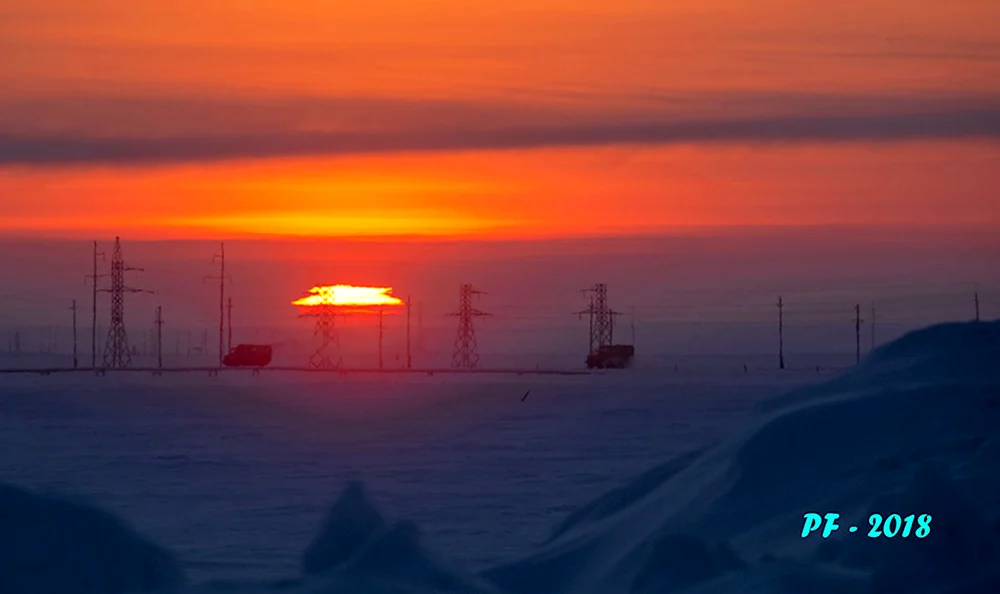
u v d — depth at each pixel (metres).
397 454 98.50
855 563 23.31
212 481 79.06
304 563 24.08
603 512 35.06
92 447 106.19
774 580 22.36
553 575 30.64
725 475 29.80
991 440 26.20
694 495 30.08
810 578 22.20
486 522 58.03
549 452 98.75
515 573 31.06
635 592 24.36
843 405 29.91
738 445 30.84
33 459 94.25
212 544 51.03
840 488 27.19
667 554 24.52
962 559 21.22
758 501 28.34
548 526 56.44
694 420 136.25
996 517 23.28
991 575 20.75
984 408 28.45
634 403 171.75
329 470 85.88
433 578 22.69
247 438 117.12
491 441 110.94
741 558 24.89
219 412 158.12
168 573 22.89
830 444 29.00
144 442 112.06
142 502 67.56
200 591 22.02
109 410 160.62
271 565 44.16
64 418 146.00
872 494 25.98
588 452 98.44
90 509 23.09
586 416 145.75
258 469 87.19
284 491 73.25
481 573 31.47
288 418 146.75
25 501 22.58
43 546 21.98
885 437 28.59
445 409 163.38
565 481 77.12
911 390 29.69
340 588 21.59
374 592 21.39
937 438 27.97
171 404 173.62
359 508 24.55
